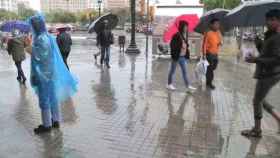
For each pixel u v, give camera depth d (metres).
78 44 34.88
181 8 20.78
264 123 7.46
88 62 18.52
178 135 6.68
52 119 6.99
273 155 5.75
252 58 6.17
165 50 20.72
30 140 6.33
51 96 6.80
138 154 5.74
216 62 11.33
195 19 12.81
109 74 14.21
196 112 8.34
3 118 7.73
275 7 7.09
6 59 20.53
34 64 6.53
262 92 6.34
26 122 7.44
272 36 6.04
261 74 6.27
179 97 9.94
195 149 5.98
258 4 7.12
